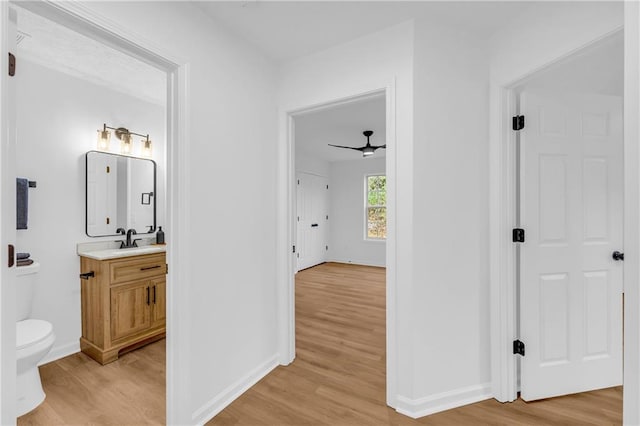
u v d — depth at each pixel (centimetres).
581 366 183
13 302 89
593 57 174
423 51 171
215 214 170
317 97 206
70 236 245
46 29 189
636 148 62
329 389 191
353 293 418
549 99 178
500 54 177
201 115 161
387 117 177
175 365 150
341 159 650
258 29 181
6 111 86
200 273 160
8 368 87
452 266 176
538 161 177
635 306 62
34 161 226
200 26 162
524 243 176
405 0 155
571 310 181
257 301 203
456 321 177
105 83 268
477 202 181
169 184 152
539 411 169
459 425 159
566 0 141
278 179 223
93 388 194
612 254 185
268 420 163
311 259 618
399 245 174
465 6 160
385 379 202
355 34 186
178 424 150
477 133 181
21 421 163
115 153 279
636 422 61
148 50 136
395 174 175
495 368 180
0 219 84
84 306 246
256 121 202
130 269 244
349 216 660
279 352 222
